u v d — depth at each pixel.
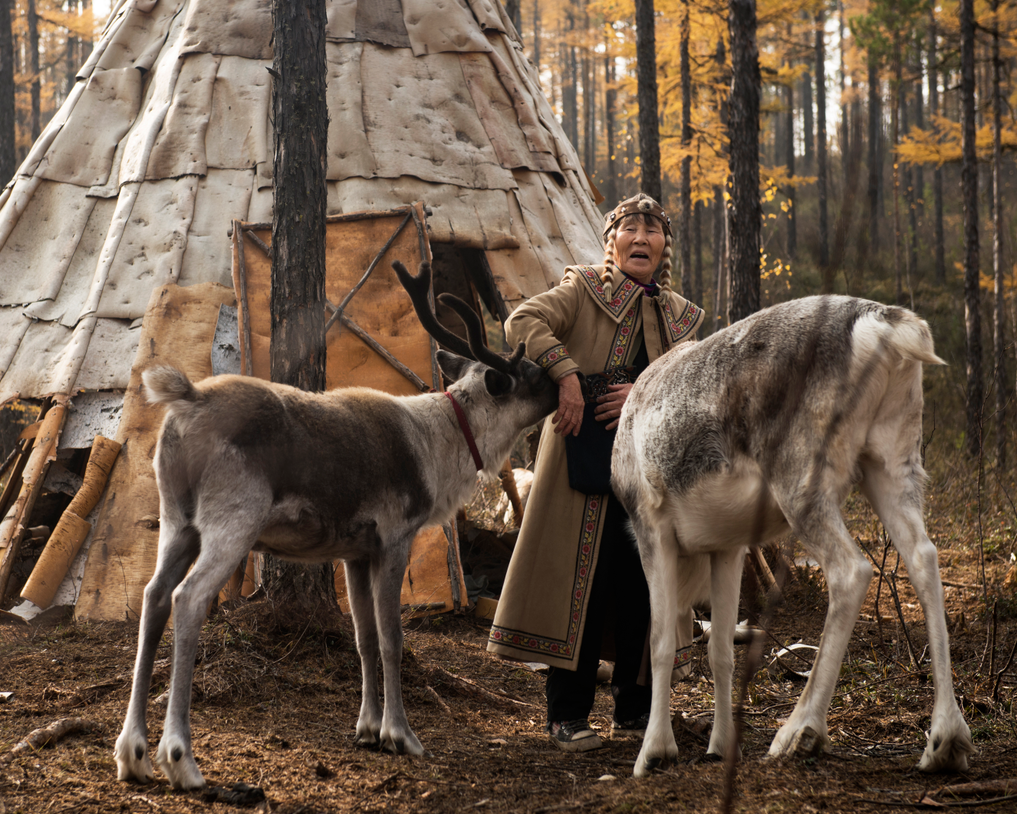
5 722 3.73
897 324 2.65
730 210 8.66
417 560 6.14
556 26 38.88
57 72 32.62
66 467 6.78
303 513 3.31
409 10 8.73
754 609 2.09
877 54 20.56
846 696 4.05
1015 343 8.54
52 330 6.90
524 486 7.84
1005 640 5.12
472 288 9.82
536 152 8.49
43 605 5.75
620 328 3.86
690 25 16.23
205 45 8.03
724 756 3.18
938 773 2.77
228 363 6.45
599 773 3.28
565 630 3.60
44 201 7.64
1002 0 14.83
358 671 4.62
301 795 2.99
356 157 7.54
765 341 2.84
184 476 3.17
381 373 6.38
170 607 3.11
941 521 8.65
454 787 3.10
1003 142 16.12
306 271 5.08
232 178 7.39
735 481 2.89
